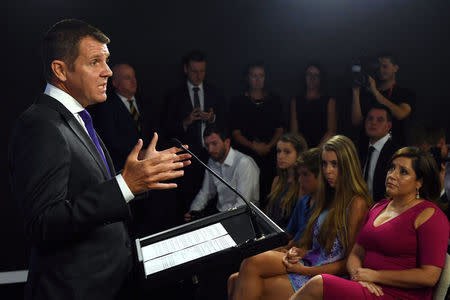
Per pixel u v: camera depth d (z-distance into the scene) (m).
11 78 4.01
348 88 4.19
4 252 3.62
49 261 1.21
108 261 1.25
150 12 4.30
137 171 1.12
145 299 1.45
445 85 4.54
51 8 4.05
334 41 4.54
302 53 4.55
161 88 4.43
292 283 1.97
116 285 1.27
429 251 1.68
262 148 3.92
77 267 1.21
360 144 3.80
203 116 3.72
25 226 1.11
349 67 4.56
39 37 4.05
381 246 1.79
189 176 3.77
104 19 4.22
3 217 3.86
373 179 3.04
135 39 4.31
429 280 1.65
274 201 2.63
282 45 4.53
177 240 1.35
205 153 3.78
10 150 1.20
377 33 4.54
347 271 1.94
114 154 3.53
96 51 1.26
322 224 2.05
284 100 4.59
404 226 1.75
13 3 3.96
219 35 4.45
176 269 1.15
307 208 2.30
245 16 4.45
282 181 2.66
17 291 3.06
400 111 3.71
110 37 4.26
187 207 3.78
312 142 3.96
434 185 1.81
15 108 4.04
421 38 4.55
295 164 2.34
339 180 2.04
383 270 1.76
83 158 1.21
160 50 4.38
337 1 4.47
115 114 3.53
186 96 3.88
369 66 3.77
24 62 4.03
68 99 1.28
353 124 3.86
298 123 3.98
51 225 1.08
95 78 1.26
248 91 3.97
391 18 4.52
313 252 2.10
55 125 1.18
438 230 1.69
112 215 1.12
